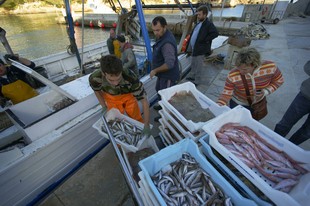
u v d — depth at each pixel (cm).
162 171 130
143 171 118
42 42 1301
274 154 122
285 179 108
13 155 182
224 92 187
